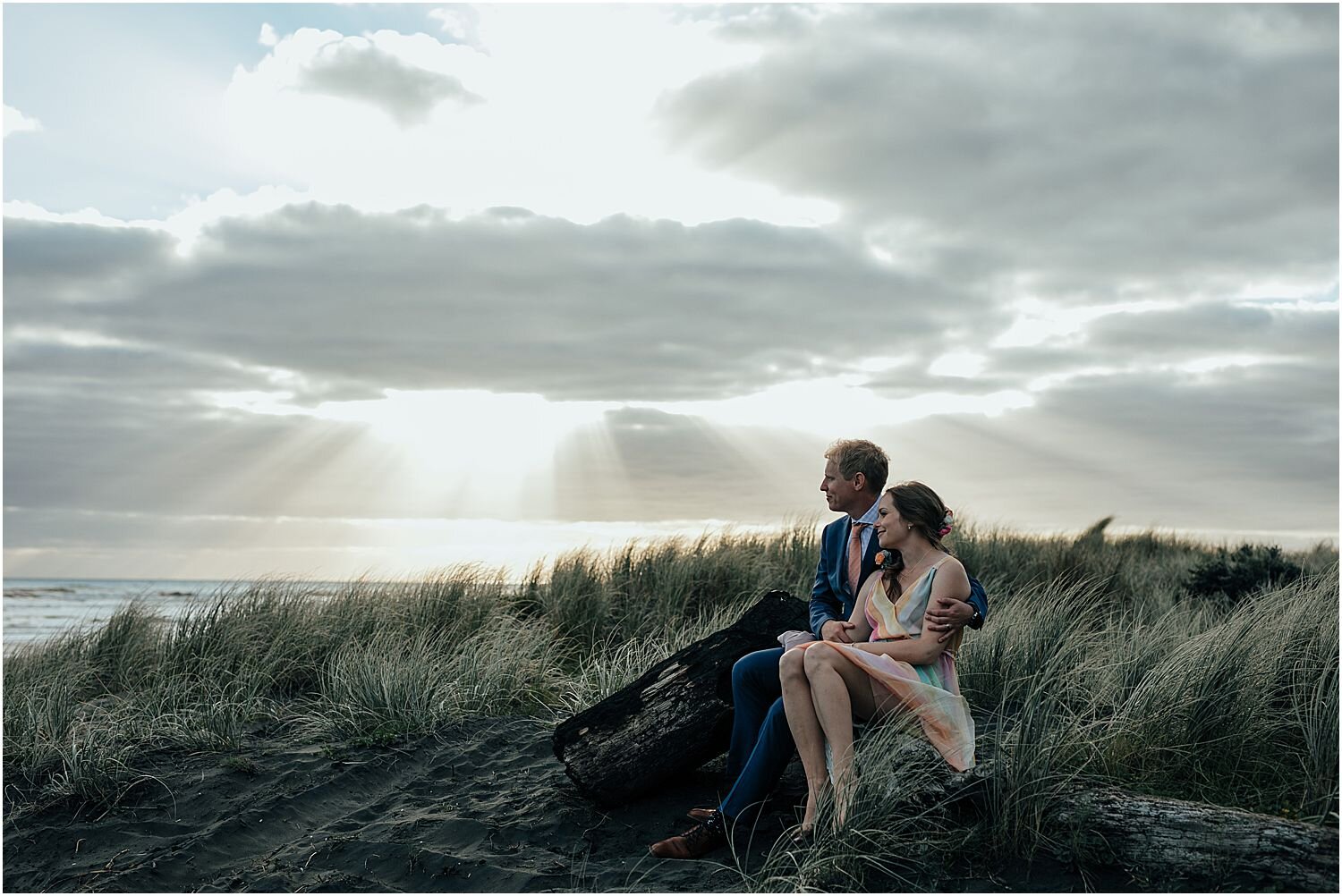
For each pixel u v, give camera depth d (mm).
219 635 7164
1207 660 4594
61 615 20844
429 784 4824
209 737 5441
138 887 3840
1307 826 3242
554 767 4859
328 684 6578
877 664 3684
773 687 4074
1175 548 13625
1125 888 3180
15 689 6160
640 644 7418
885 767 3535
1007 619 6027
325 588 8227
